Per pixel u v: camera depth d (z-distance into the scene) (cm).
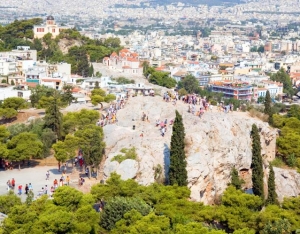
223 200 19062
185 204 18438
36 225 15512
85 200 17238
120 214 17300
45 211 16400
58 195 17062
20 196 19975
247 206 18888
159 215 17625
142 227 16000
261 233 17888
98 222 17075
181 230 16012
